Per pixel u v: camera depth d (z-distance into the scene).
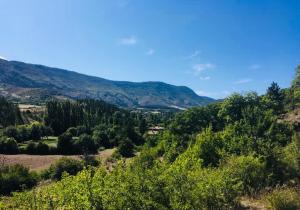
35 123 125.25
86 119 139.88
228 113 61.97
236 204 11.64
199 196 10.13
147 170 9.96
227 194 11.00
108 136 108.38
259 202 12.32
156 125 150.00
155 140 48.38
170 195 9.60
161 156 25.88
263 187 13.90
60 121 131.88
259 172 14.01
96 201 8.50
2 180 45.53
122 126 117.31
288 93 76.44
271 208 11.45
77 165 53.28
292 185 14.34
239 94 64.19
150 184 9.45
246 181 13.77
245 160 14.00
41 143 92.38
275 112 61.59
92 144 94.75
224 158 15.80
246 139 17.81
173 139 33.31
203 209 10.13
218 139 18.45
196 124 58.25
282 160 15.80
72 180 9.22
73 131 118.94
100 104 175.25
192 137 30.25
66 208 8.44
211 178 10.96
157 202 9.37
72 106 143.75
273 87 79.12
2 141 90.00
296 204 11.35
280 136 24.95
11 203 8.61
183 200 9.74
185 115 59.16
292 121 49.22
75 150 93.69
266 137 21.28
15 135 108.62
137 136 107.75
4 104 141.25
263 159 15.52
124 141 80.81
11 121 132.62
